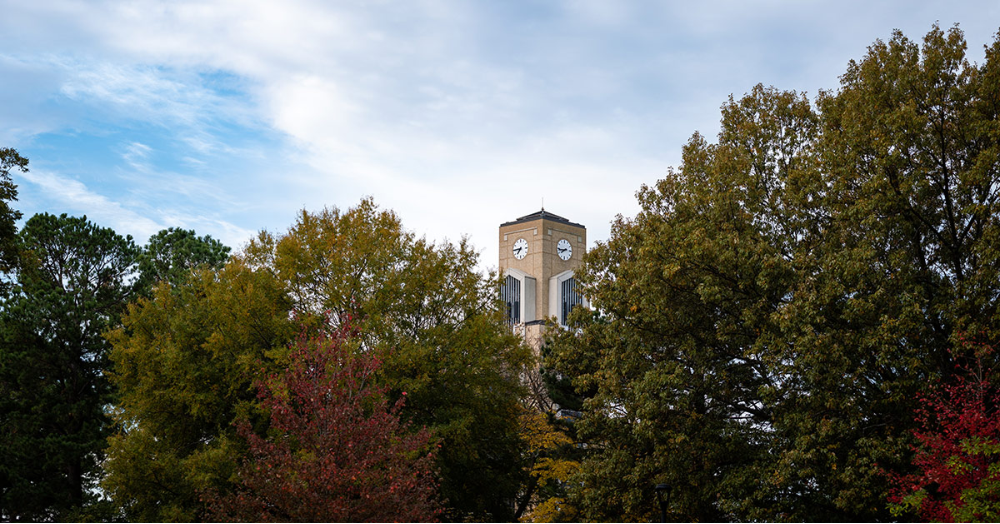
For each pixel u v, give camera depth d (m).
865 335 21.67
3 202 27.06
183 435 29.44
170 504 26.66
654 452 24.86
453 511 28.62
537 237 122.38
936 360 21.92
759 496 22.39
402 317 29.69
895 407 22.39
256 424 27.11
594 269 29.95
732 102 28.88
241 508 16.17
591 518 26.66
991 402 20.22
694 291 24.69
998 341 20.48
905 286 21.86
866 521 22.14
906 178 21.89
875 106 23.06
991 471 14.58
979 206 21.08
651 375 24.34
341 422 17.00
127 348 30.34
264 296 27.88
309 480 16.03
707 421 24.48
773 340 22.38
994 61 22.20
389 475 16.72
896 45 23.94
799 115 27.59
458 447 28.14
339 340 19.30
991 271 20.53
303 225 30.41
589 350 29.23
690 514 25.14
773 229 25.64
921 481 17.14
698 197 25.95
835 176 23.67
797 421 21.94
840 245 23.42
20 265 28.61
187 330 29.72
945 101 22.78
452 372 29.16
